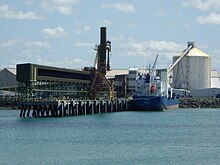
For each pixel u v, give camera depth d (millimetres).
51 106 164875
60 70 186875
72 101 171375
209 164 85000
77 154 92312
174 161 87188
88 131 127938
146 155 92312
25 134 119188
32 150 96000
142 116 186250
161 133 126750
